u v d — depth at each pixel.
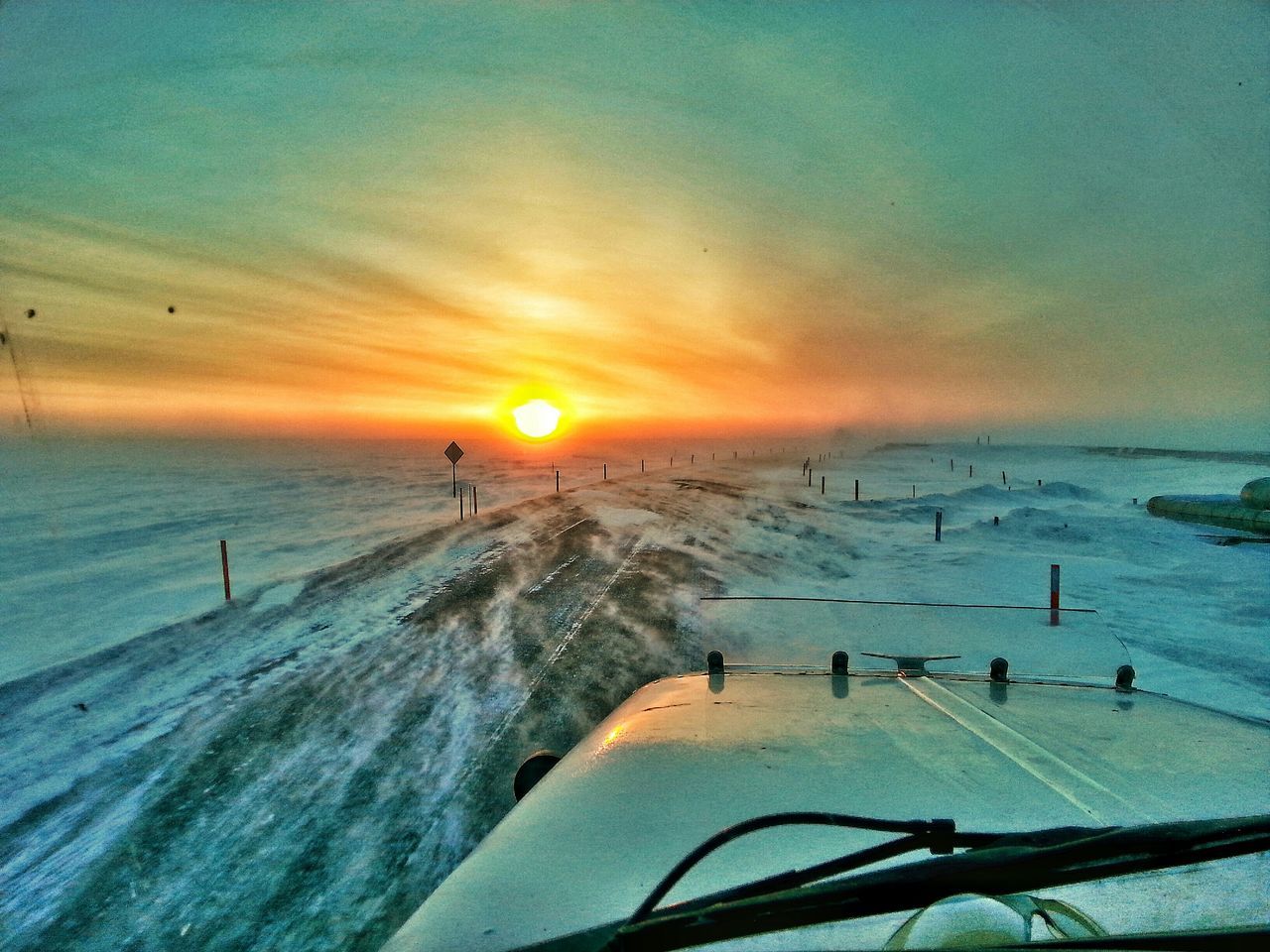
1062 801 1.44
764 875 1.18
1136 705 2.15
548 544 15.68
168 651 8.11
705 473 44.31
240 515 23.44
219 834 4.23
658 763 1.71
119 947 3.27
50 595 11.38
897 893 0.81
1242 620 8.51
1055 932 0.82
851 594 10.33
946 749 1.76
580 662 7.50
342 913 3.47
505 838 1.41
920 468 56.12
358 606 10.23
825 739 1.85
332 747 5.47
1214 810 1.37
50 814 4.49
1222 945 0.67
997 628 2.98
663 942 0.84
